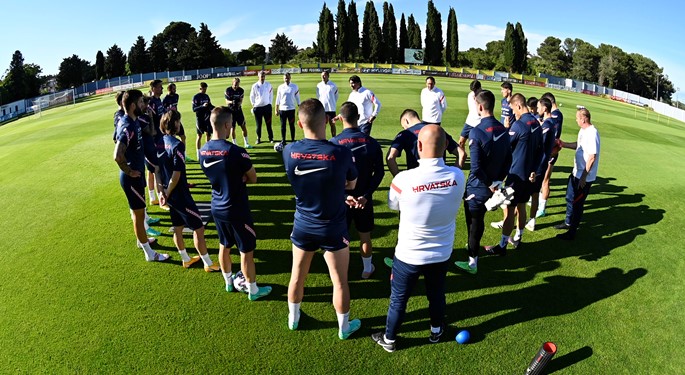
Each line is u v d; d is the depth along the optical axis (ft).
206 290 15.19
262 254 17.81
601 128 57.93
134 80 160.45
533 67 268.41
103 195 24.95
